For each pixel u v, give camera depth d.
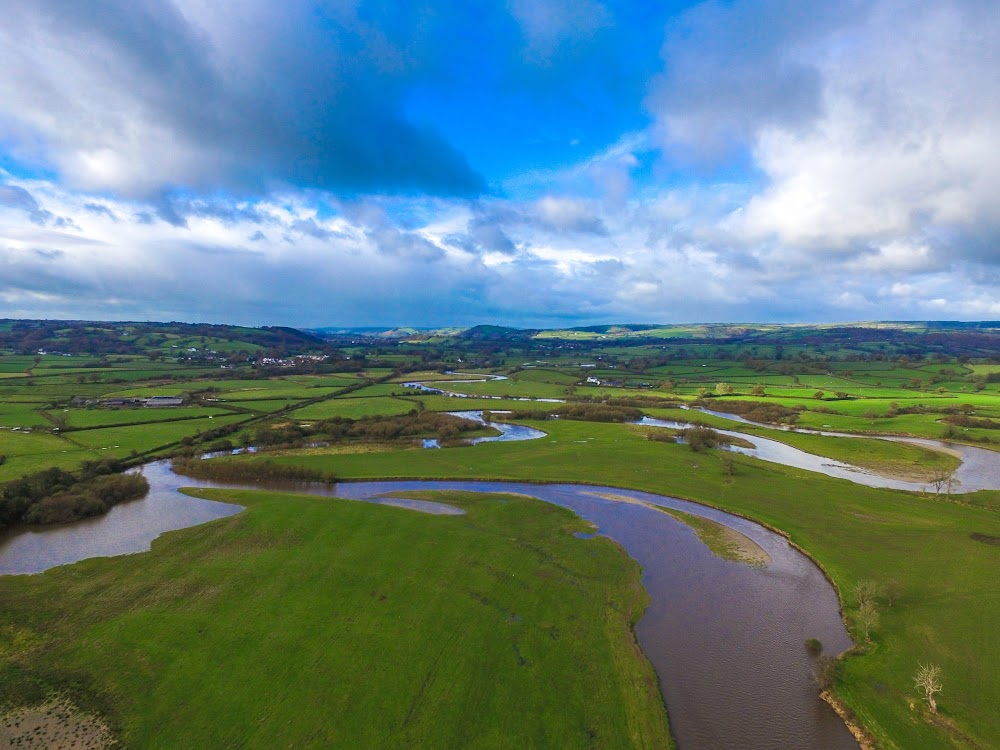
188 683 32.50
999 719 30.34
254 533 54.34
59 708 30.69
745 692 33.41
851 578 47.75
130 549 53.19
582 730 29.84
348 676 33.19
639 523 62.41
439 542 53.59
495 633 38.47
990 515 64.12
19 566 49.38
